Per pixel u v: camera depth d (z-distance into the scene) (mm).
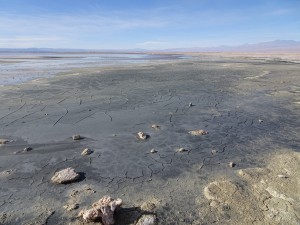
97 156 6629
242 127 8891
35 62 40594
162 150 7012
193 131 8359
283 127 8898
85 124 9047
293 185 5141
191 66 31953
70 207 4504
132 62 41688
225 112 10711
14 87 15547
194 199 4750
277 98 13312
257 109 11195
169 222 4129
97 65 33781
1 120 9289
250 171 5793
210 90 15297
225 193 4914
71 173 5535
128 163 6254
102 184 5312
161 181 5434
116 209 4242
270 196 4781
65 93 13867
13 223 4152
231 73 23844
